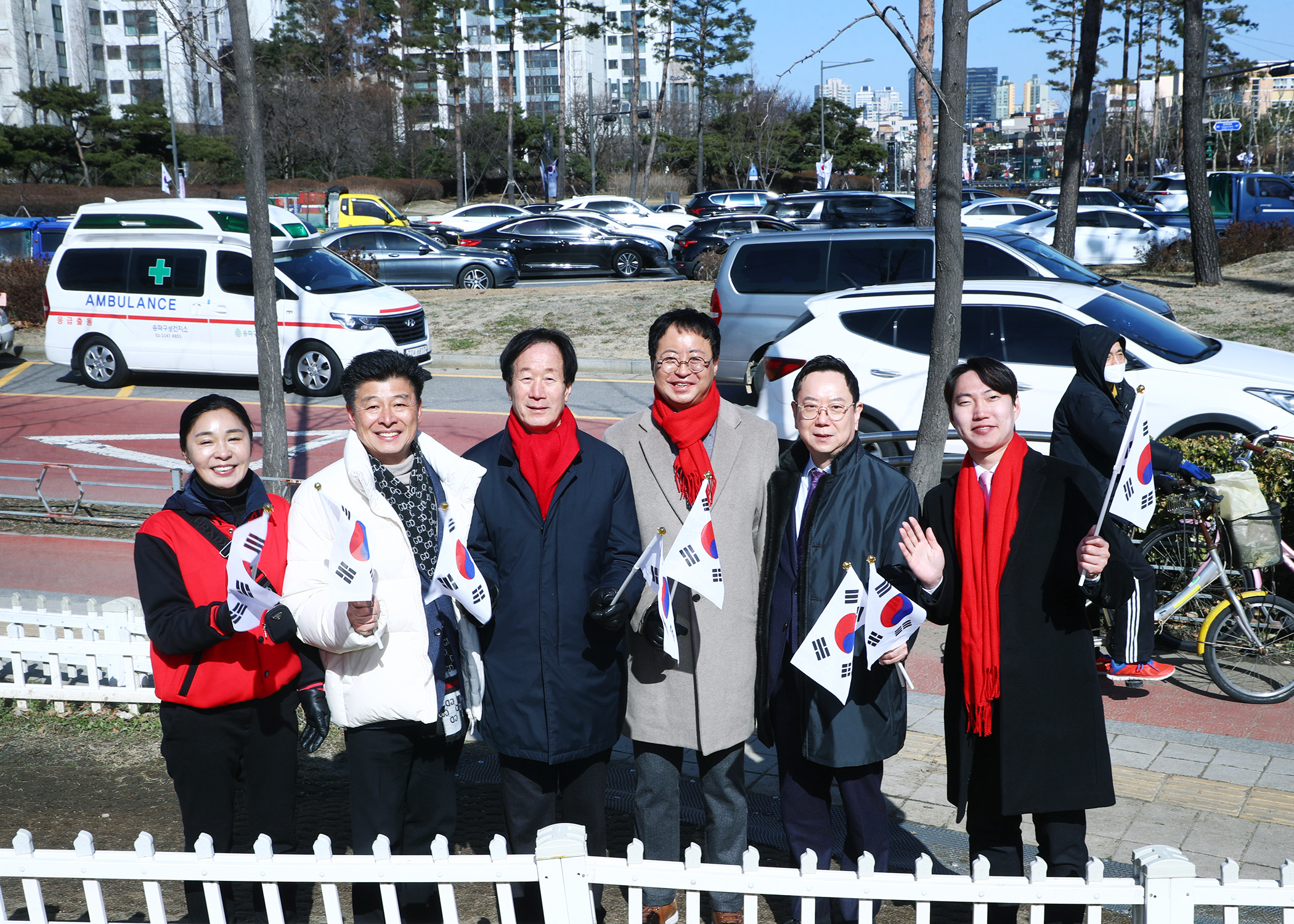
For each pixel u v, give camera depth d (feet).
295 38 214.69
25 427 41.04
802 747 11.36
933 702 18.35
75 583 24.95
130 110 186.91
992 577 10.30
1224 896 7.88
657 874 8.21
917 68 20.48
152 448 37.42
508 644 11.10
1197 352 27.71
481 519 11.19
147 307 47.57
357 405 10.41
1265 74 91.40
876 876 8.14
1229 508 17.93
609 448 11.50
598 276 88.28
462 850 13.61
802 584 11.26
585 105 240.12
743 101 230.27
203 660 10.42
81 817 14.85
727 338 41.32
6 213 148.05
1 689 18.24
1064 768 10.18
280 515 11.21
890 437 23.62
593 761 11.56
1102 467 15.29
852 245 39.75
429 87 272.92
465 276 79.36
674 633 10.18
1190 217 61.16
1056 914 10.34
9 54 233.96
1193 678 19.19
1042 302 28.50
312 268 48.75
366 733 10.57
